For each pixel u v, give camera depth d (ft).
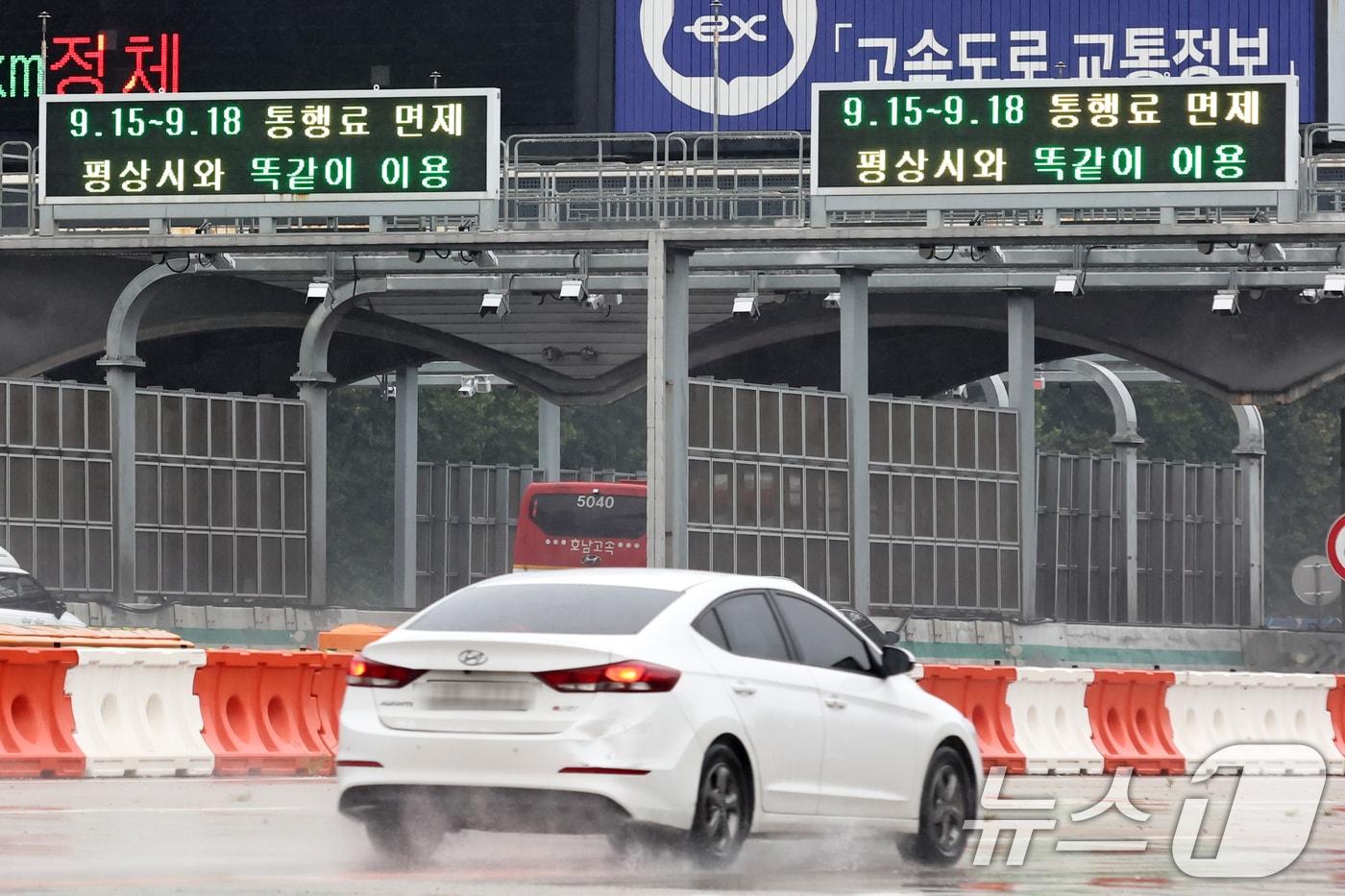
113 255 345.92
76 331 373.20
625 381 395.75
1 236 320.29
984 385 438.40
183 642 188.34
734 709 99.50
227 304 379.55
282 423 373.81
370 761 98.07
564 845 111.96
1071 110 303.07
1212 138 300.20
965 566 375.25
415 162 312.09
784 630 105.70
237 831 118.73
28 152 337.52
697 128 345.72
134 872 96.53
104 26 356.18
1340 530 217.97
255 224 341.41
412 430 442.50
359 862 102.42
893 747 108.58
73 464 348.18
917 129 306.14
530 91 347.77
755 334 384.68
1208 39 338.34
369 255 342.23
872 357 431.43
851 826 105.81
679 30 345.92
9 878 93.09
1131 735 212.43
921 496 370.53
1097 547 483.51
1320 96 336.08
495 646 97.09
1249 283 332.39
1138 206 301.63
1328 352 369.91
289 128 314.76
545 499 421.18
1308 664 395.55
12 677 159.33
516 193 329.72
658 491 301.63
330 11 350.84
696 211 328.70
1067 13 341.62
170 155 317.01
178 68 353.92
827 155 307.78
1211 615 510.99
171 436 360.69
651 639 98.07
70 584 346.74
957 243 300.40
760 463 347.15
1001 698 199.41
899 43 344.08
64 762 159.94
